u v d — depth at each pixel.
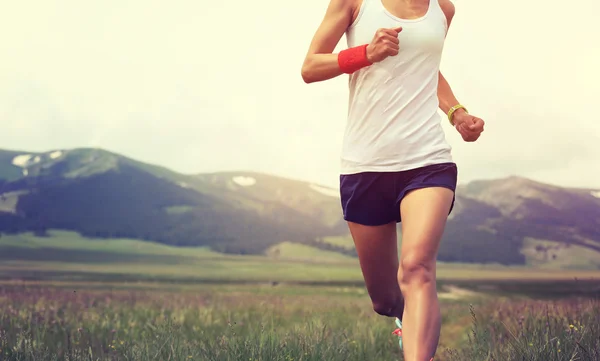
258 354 4.04
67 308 7.47
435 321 2.78
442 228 2.96
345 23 3.35
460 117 3.57
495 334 5.09
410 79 3.18
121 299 9.49
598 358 3.56
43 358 4.22
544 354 3.70
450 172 3.11
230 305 9.33
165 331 4.73
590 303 5.50
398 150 3.14
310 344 4.33
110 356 4.54
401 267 2.89
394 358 5.34
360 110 3.25
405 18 3.21
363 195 3.27
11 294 9.14
